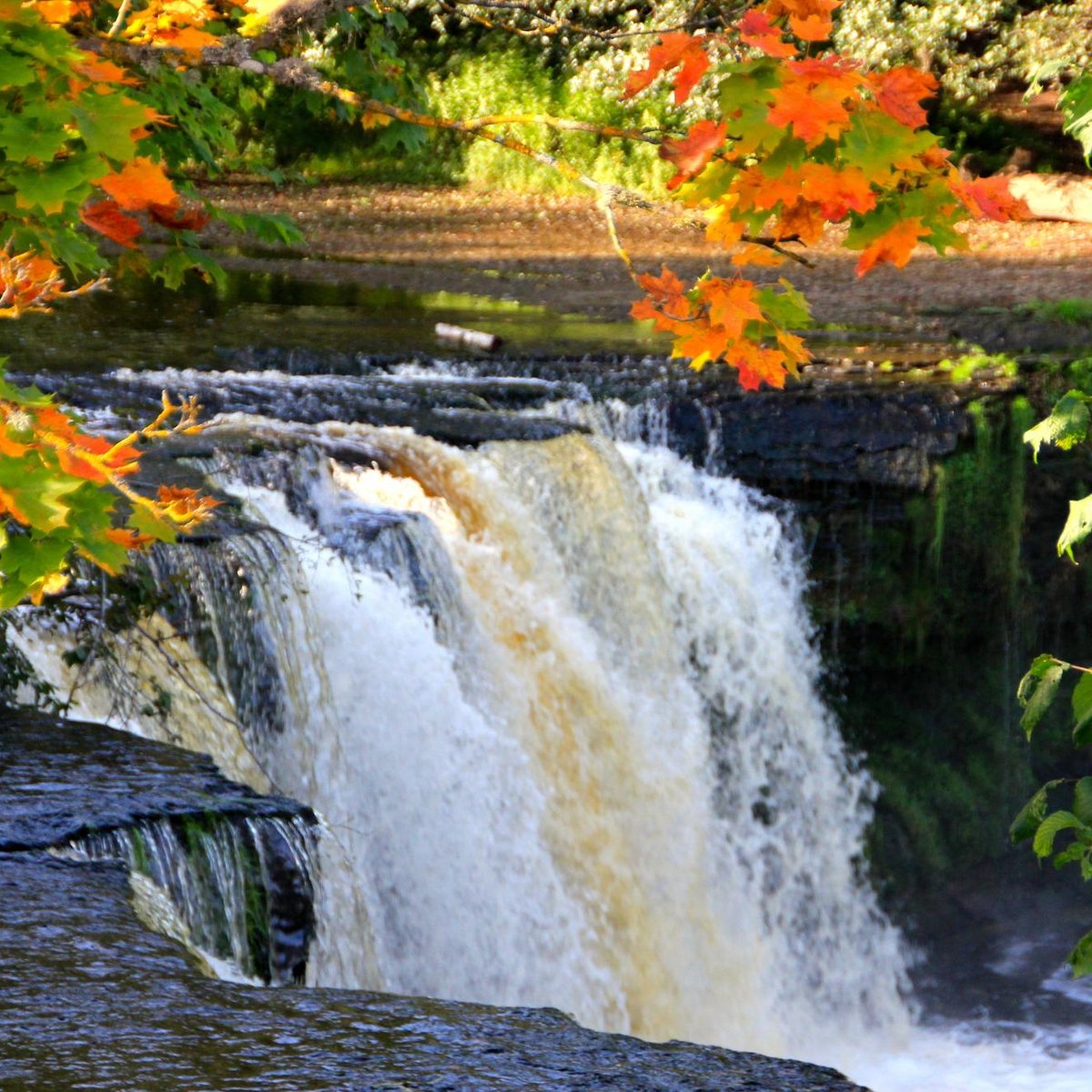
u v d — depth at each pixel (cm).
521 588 1330
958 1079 1465
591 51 3594
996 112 3384
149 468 1164
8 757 732
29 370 1468
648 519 1502
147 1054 402
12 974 464
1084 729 603
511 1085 386
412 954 1155
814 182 308
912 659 1677
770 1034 1513
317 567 1157
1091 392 1719
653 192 3441
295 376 1562
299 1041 413
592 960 1290
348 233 2928
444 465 1312
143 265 515
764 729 1562
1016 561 1702
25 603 861
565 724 1323
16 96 304
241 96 643
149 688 892
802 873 1599
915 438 1634
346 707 1143
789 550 1609
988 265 2600
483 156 3672
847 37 3331
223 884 668
